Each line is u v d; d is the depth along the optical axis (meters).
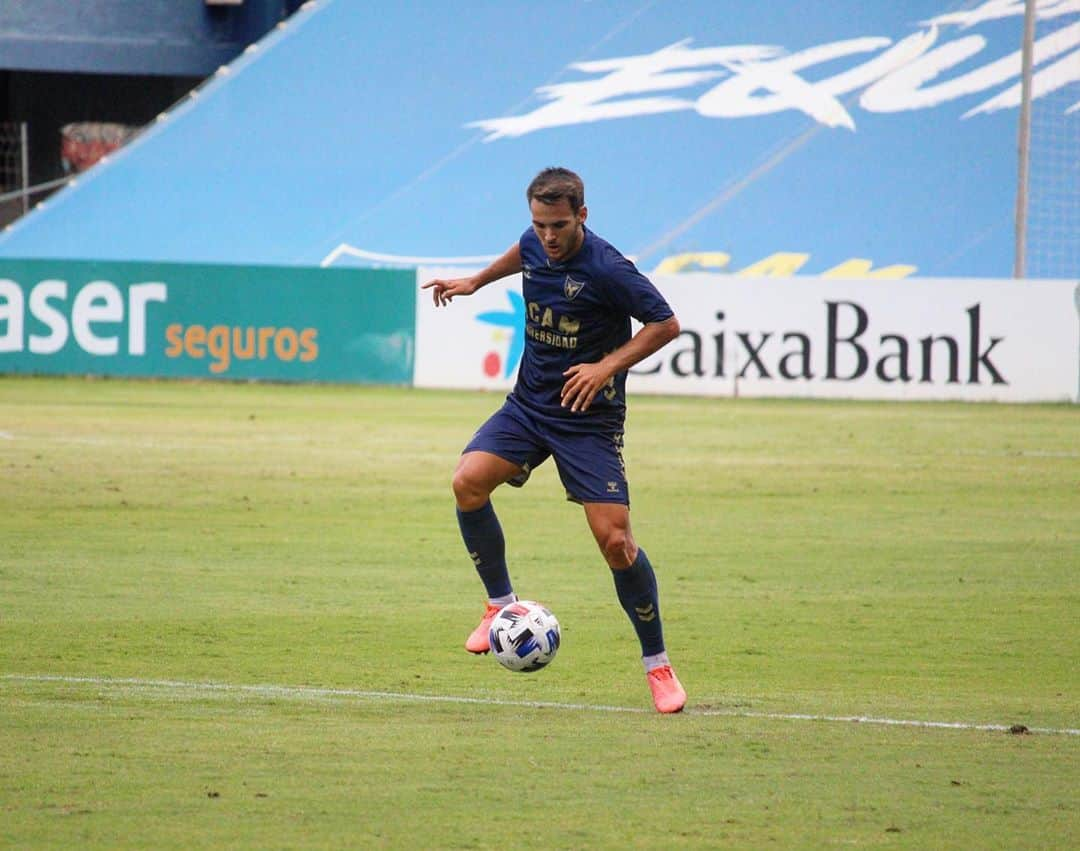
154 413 68.38
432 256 113.81
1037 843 16.31
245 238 114.62
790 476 52.47
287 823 16.59
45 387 79.75
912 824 16.91
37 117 144.00
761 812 17.30
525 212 117.56
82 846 15.73
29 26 129.50
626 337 22.86
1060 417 72.62
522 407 23.00
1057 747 20.44
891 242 117.50
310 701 22.61
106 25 131.75
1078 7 133.50
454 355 84.06
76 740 19.97
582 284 22.05
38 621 28.47
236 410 70.44
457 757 19.45
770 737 20.83
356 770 18.75
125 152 120.75
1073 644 27.97
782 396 80.81
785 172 121.75
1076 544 39.88
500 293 83.69
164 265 84.44
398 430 63.59
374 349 84.56
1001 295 79.62
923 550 38.75
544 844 16.06
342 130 123.88
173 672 24.48
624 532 22.22
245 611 29.86
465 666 25.45
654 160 122.38
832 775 18.88
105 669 24.59
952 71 129.12
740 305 81.00
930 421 70.31
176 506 43.69
